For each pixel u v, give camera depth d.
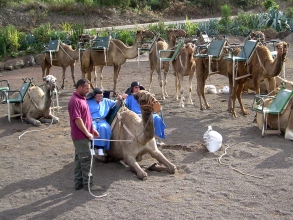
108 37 15.42
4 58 25.42
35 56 25.89
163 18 39.78
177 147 8.76
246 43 11.11
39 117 11.78
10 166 8.17
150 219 5.68
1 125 11.52
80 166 6.73
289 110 8.95
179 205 6.04
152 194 6.45
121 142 7.49
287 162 7.58
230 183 6.77
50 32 28.17
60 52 17.30
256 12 42.75
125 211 5.95
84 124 6.44
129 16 38.12
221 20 31.14
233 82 11.16
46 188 6.95
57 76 21.42
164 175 7.30
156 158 7.43
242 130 9.94
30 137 10.26
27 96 11.62
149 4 41.97
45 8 36.38
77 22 35.41
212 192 6.44
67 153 8.84
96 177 7.30
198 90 12.48
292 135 8.80
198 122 10.98
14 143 9.80
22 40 26.89
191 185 6.76
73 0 37.53
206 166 7.59
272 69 10.15
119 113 7.66
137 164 7.26
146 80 18.77
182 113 12.15
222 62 11.95
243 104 12.93
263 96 9.45
